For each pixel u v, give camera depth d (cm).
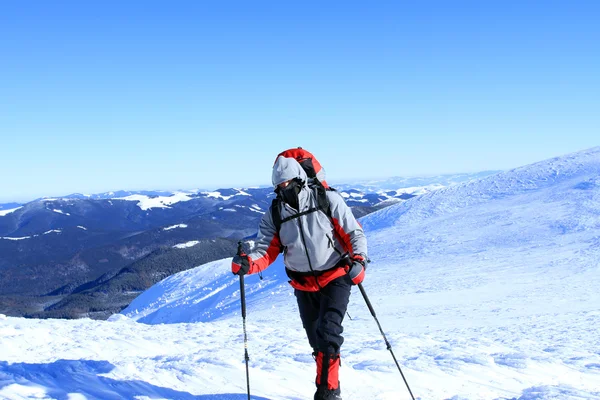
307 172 387
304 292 389
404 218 5828
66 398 358
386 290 2580
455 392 438
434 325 1414
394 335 901
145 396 374
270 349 613
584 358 682
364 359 584
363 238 377
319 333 361
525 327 1194
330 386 355
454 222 5084
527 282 2409
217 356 525
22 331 664
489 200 5894
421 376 477
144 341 655
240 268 372
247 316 2531
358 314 1842
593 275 2450
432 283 2661
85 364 458
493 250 3672
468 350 679
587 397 395
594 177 5594
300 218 371
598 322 1227
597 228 3834
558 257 3078
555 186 5750
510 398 415
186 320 4466
